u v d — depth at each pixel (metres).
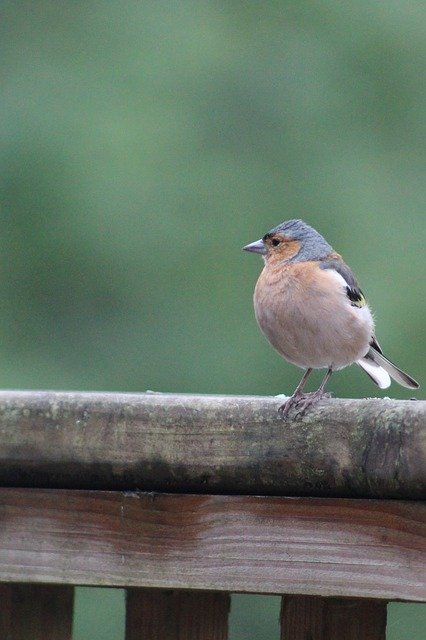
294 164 15.43
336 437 3.98
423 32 15.75
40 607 4.20
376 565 3.94
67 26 15.98
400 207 15.00
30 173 14.92
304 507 4.01
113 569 4.10
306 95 15.65
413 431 3.89
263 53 15.79
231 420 4.07
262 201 15.16
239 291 14.69
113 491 4.14
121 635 11.49
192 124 15.34
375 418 3.95
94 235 14.75
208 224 14.92
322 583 3.97
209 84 15.55
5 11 15.88
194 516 4.07
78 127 15.02
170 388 14.47
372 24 15.72
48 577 4.12
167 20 15.94
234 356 14.34
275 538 4.02
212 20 15.85
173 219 14.84
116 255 14.73
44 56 15.79
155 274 14.77
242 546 4.04
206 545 4.06
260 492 4.08
